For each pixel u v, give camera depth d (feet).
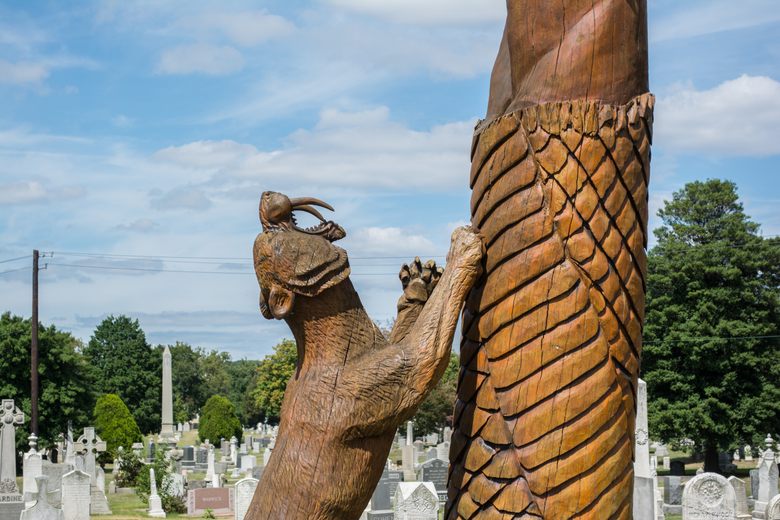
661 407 104.01
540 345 9.53
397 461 116.06
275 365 224.74
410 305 10.90
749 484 95.30
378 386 9.77
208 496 77.66
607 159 9.73
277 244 9.94
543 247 9.61
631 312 9.77
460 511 10.00
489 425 9.75
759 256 104.47
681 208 111.24
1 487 78.28
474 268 9.91
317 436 9.81
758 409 100.42
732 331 101.14
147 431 213.66
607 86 9.86
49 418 129.90
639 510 50.37
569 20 9.96
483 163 10.15
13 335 127.95
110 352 214.28
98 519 73.20
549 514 9.39
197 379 306.76
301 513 9.75
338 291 10.03
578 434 9.40
